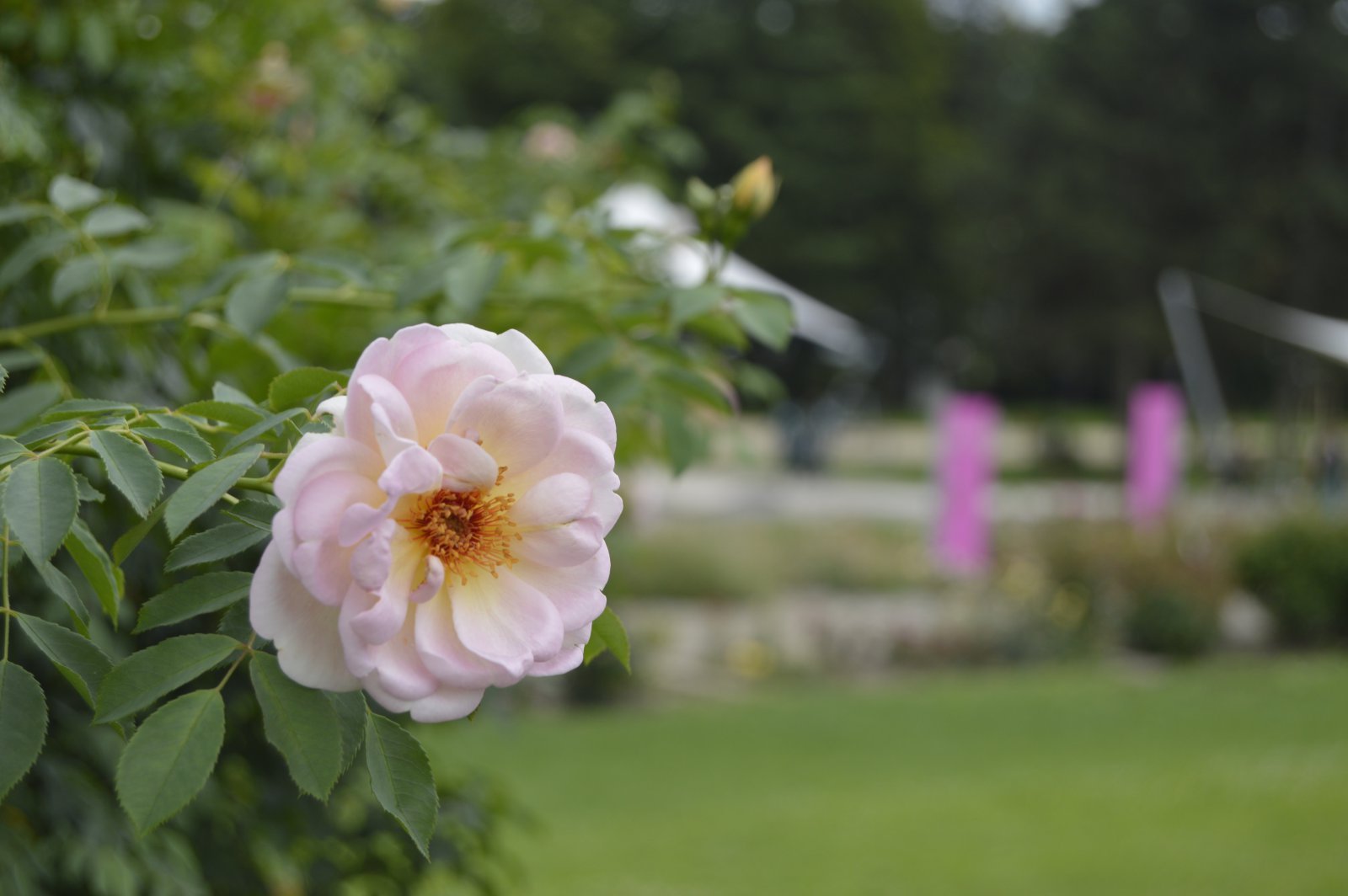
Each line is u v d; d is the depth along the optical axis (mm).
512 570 963
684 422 1792
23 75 2354
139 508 943
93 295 2010
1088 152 40875
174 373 2117
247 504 962
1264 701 10688
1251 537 13719
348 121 3449
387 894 2469
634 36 43188
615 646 1110
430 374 948
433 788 924
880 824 7344
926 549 15266
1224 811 7617
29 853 1840
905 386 46875
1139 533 13875
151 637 1852
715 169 43281
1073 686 11234
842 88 42781
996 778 8352
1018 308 44281
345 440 894
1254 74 40844
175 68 2598
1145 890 6305
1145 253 40750
